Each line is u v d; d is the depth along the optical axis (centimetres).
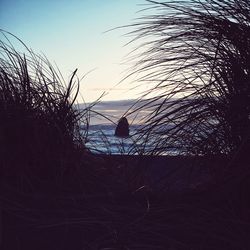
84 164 265
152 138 238
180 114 223
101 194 233
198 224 204
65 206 226
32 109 254
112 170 268
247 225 201
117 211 219
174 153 235
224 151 222
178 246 192
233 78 217
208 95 221
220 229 200
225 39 219
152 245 193
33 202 229
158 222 209
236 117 211
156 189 243
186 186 238
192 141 229
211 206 216
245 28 214
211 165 228
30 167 250
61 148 255
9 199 229
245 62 214
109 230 203
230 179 214
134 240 197
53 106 262
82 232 206
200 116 218
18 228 210
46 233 206
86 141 274
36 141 250
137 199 233
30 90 261
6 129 248
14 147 248
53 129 256
